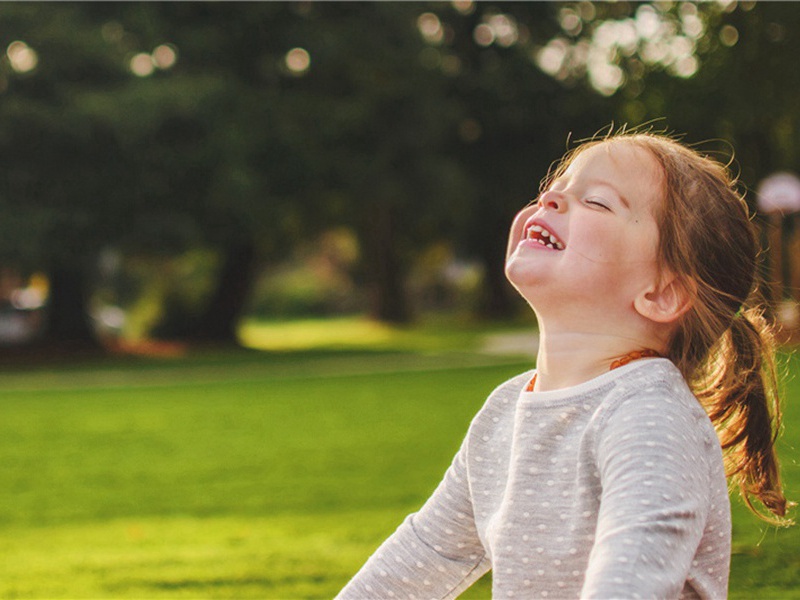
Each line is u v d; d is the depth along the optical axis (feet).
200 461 29.66
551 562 4.71
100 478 27.40
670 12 63.41
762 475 5.70
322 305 181.68
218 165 72.90
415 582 5.69
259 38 81.20
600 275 4.81
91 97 69.92
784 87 59.36
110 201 71.97
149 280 140.15
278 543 18.11
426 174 83.82
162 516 22.02
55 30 72.18
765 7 57.98
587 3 89.25
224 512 22.13
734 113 61.57
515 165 92.43
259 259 105.50
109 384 58.54
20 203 70.95
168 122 72.49
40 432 37.42
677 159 4.95
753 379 5.47
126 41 77.92
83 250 72.84
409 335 105.91
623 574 4.12
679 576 4.19
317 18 83.46
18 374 67.46
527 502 4.82
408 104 83.76
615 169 4.91
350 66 81.56
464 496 5.61
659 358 4.81
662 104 63.93
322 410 41.93
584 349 4.88
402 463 27.76
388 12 82.28
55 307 85.10
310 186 79.77
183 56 79.56
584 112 87.97
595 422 4.66
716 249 4.85
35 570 16.61
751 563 12.42
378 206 98.17
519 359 69.67
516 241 5.43
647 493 4.32
